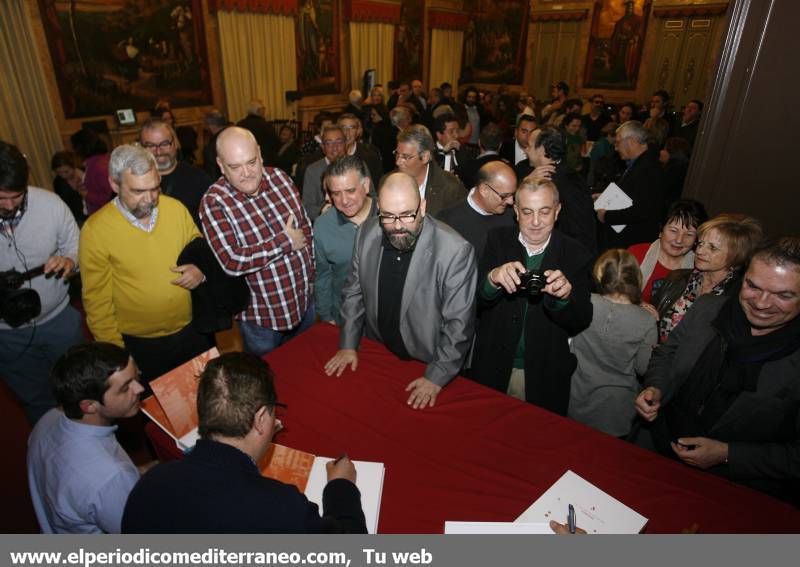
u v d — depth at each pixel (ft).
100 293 6.72
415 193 5.45
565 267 6.15
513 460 4.71
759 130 7.45
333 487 3.95
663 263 7.59
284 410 5.38
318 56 31.76
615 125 22.04
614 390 6.11
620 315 5.84
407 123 16.83
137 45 22.91
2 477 7.87
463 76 44.91
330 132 10.89
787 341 4.48
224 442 3.51
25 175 6.16
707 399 5.10
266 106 29.27
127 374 4.51
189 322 7.62
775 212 7.74
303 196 11.35
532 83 42.65
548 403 6.48
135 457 8.25
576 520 4.02
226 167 6.63
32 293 6.59
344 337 6.37
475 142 27.73
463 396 5.61
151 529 3.18
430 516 4.12
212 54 26.18
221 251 6.79
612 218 10.19
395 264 6.05
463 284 5.75
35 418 7.87
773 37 6.98
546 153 8.76
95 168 12.52
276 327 7.75
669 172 13.71
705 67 35.45
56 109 20.76
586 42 39.29
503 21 42.11
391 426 5.16
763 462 4.56
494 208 7.77
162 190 8.96
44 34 19.85
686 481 4.44
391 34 36.37
